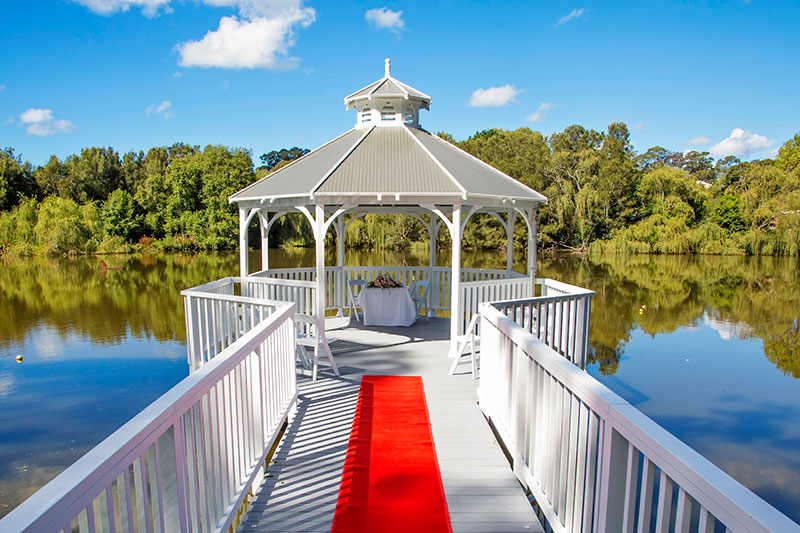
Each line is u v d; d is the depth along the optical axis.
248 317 8.64
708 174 78.12
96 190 52.59
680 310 19.59
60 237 39.19
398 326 9.23
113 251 41.22
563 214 38.12
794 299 22.14
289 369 4.83
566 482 2.75
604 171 40.22
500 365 4.18
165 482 2.18
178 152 70.25
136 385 10.00
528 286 8.22
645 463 1.77
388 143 8.98
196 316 6.92
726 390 9.76
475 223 38.31
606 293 23.58
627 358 12.27
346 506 3.22
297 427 4.57
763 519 1.15
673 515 4.95
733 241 36.66
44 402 9.01
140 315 18.00
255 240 45.75
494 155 43.75
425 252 38.41
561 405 2.78
